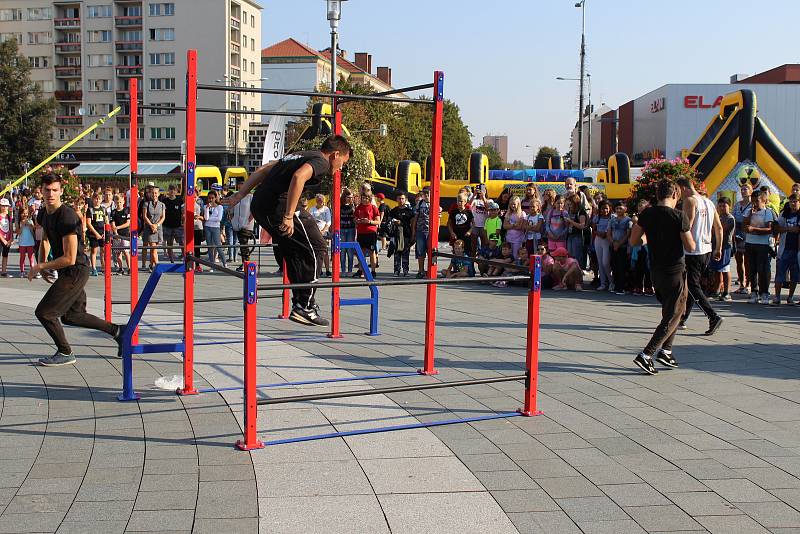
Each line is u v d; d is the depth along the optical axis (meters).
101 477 4.57
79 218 7.33
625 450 5.13
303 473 4.67
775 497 4.35
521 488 4.46
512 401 6.34
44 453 4.98
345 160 6.33
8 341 8.70
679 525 3.97
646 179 14.02
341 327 9.86
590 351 8.37
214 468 4.75
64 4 77.88
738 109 19.80
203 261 6.00
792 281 11.96
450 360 7.83
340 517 4.04
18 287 14.09
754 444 5.27
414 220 16.81
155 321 10.24
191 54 6.09
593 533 3.88
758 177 19.69
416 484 4.51
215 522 3.96
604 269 13.98
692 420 5.82
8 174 61.31
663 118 62.75
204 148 74.50
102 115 78.06
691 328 9.88
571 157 75.50
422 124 63.22
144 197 17.48
